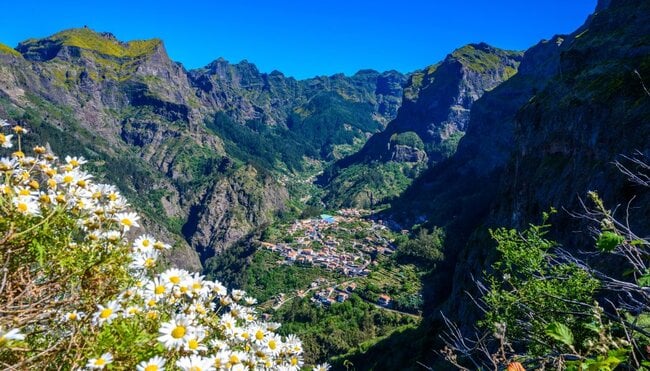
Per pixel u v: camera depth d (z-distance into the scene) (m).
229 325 4.18
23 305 2.90
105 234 3.59
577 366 3.04
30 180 3.64
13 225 2.99
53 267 3.15
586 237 25.20
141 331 3.14
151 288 3.57
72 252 3.21
